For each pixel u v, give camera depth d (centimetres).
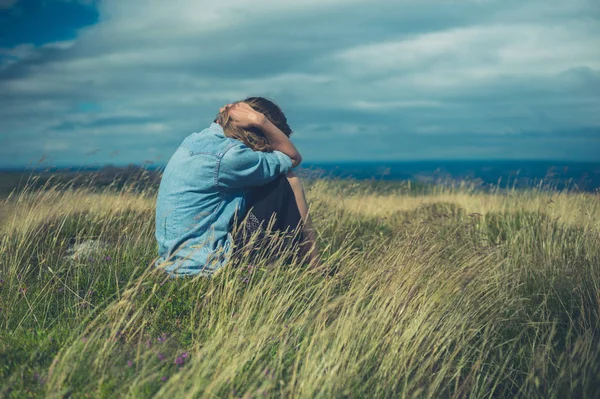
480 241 525
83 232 521
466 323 343
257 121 374
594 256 462
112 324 295
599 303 375
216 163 356
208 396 237
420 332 307
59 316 337
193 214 363
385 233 637
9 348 285
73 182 556
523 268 457
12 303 353
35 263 436
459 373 289
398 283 353
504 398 298
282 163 377
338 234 584
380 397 269
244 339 281
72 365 256
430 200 899
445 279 374
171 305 340
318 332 298
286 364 292
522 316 379
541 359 287
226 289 331
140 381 247
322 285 365
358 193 808
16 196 494
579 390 285
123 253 442
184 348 302
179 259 359
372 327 312
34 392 245
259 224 377
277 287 359
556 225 585
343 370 273
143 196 596
